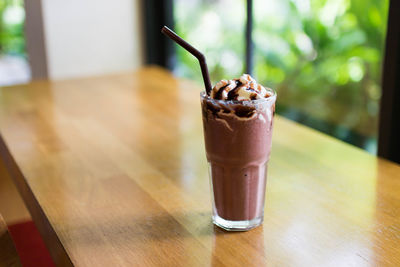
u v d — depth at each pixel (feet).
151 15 7.45
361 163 3.15
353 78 6.68
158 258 2.38
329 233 2.51
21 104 4.37
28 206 3.13
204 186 2.95
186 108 4.14
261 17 7.10
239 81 2.51
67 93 4.66
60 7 6.91
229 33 6.90
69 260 2.40
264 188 2.56
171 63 7.70
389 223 2.57
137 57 7.64
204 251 2.41
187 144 3.47
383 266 2.29
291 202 2.77
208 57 7.25
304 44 7.07
